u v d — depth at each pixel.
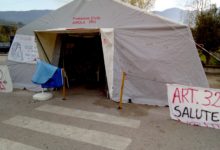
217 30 12.73
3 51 23.81
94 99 6.54
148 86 6.20
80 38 9.22
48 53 7.72
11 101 6.27
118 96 6.30
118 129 4.38
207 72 12.83
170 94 4.93
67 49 8.77
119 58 6.29
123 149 3.58
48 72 6.30
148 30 6.15
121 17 6.41
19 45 7.87
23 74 7.88
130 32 6.23
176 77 6.12
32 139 3.91
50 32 7.35
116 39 6.28
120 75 6.29
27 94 7.07
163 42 6.11
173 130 4.36
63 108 5.68
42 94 6.54
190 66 6.12
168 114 5.34
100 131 4.27
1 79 7.32
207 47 12.96
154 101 6.13
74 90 7.70
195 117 4.69
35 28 7.54
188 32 6.02
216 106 4.52
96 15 6.70
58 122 4.72
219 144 3.79
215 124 4.53
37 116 5.08
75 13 7.00
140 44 6.21
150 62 6.15
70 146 3.66
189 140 3.93
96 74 9.41
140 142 3.82
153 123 4.72
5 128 4.38
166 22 6.06
